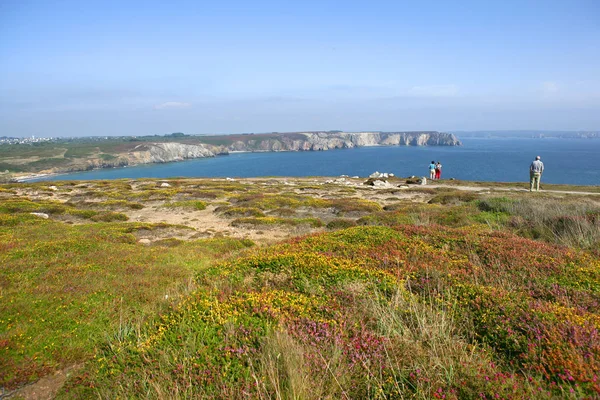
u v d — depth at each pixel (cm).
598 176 9800
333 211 2853
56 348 719
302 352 564
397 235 1254
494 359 570
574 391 460
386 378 527
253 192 4006
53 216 2758
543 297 768
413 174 10819
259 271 987
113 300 932
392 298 741
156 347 652
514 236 1220
